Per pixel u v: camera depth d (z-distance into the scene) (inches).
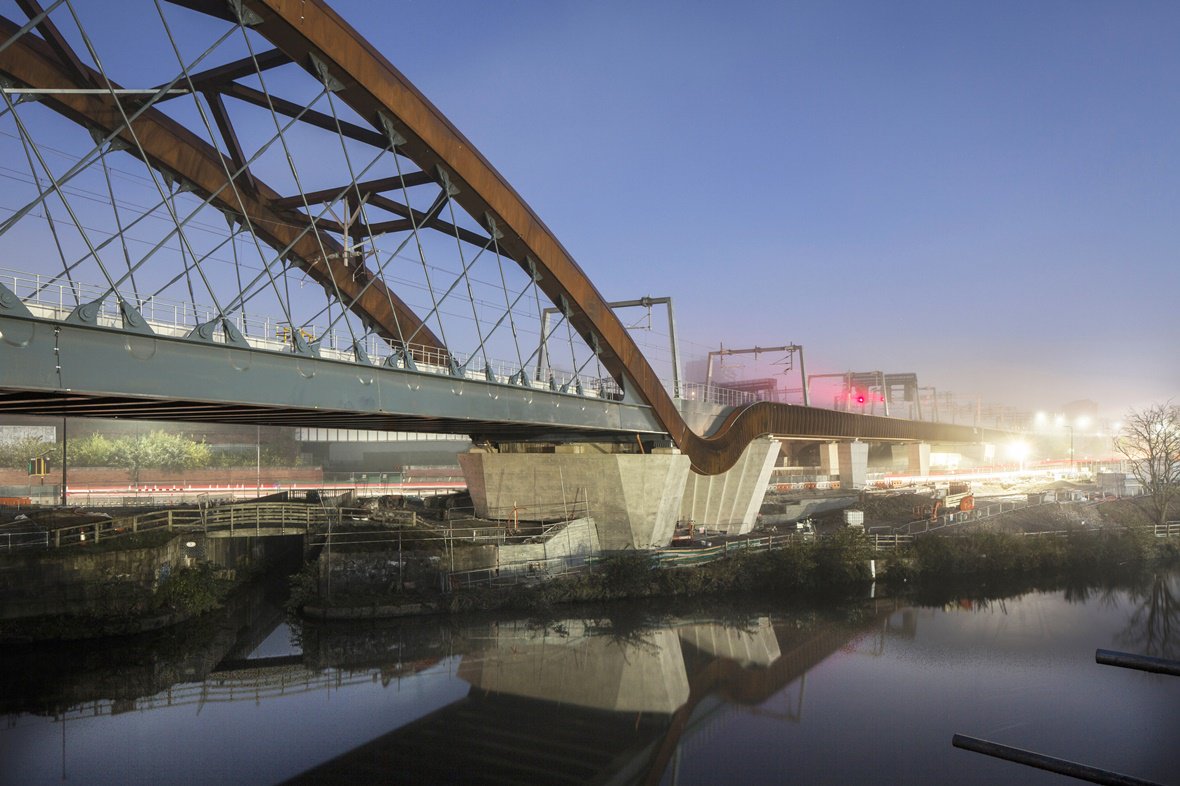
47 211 832.3
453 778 880.3
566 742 990.4
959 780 909.8
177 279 927.7
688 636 1453.0
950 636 1481.3
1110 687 1216.2
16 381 730.2
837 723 1074.7
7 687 1111.6
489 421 1380.4
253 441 4202.8
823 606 1697.8
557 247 1530.5
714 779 901.2
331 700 1101.1
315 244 1769.2
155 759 905.5
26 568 1301.7
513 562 1665.8
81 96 1241.4
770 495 3216.0
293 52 1051.3
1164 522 2694.4
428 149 1232.8
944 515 2605.8
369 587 1544.0
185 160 1441.9
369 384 1123.9
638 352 1798.7
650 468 1897.1
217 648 1304.1
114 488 3149.6
